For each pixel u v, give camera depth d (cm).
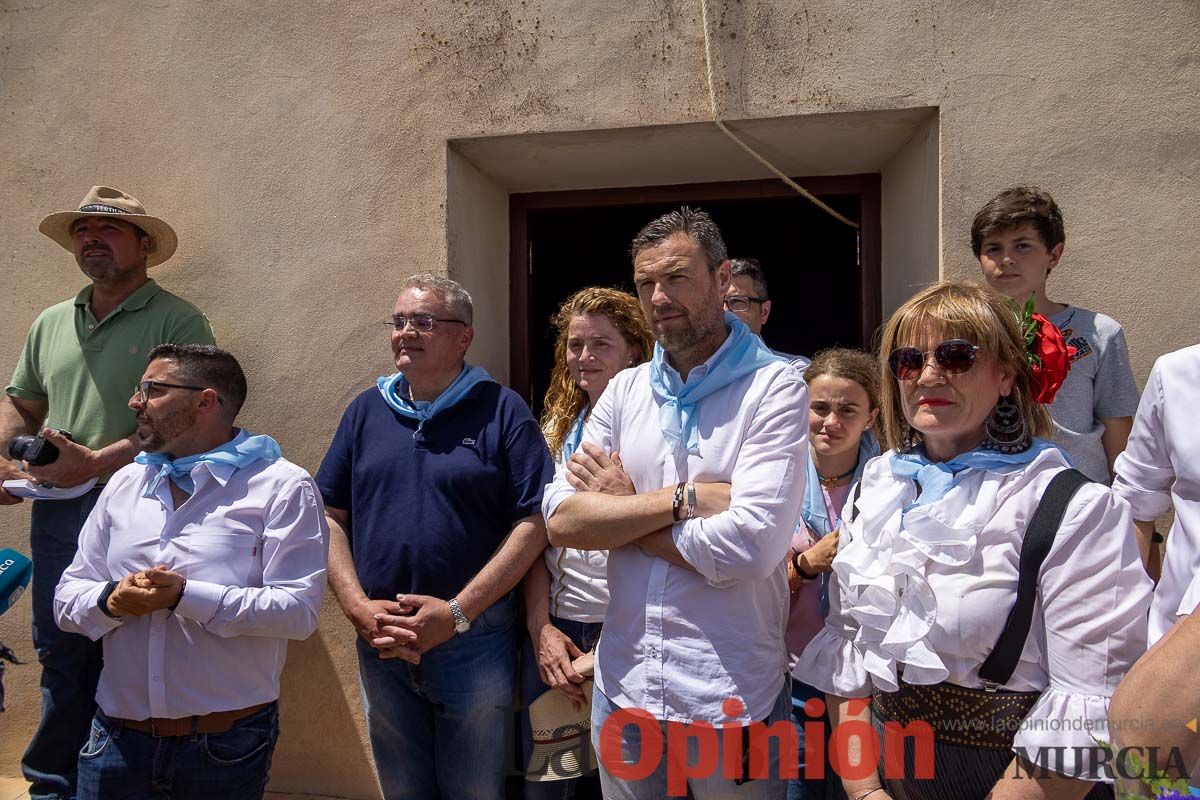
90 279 376
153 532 248
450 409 292
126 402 344
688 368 236
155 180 372
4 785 362
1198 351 202
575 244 492
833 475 280
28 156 383
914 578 182
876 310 393
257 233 365
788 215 516
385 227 355
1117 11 309
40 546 339
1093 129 310
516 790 337
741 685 214
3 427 359
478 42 349
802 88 328
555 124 343
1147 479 215
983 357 183
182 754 240
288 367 361
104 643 249
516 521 284
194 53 371
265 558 248
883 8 322
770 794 219
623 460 240
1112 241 309
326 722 350
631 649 222
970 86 317
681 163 380
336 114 360
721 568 209
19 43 385
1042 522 174
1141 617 168
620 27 339
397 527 285
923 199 337
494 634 287
